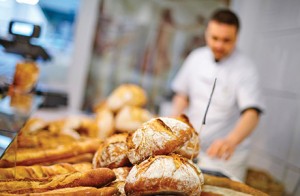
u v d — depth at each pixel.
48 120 2.02
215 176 1.33
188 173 0.90
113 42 4.16
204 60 2.73
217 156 1.93
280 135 3.16
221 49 2.41
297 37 3.06
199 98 2.71
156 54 4.21
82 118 2.09
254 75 2.55
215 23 2.36
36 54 2.09
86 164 1.22
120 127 2.02
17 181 0.96
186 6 4.18
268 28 3.64
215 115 2.60
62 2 4.32
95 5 4.09
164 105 4.17
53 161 1.25
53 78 4.24
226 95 2.56
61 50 4.40
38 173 1.06
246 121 2.33
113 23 4.13
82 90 4.21
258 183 2.46
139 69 4.22
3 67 2.64
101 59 4.18
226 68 2.57
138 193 0.87
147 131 0.97
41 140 1.46
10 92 2.00
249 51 3.97
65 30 4.44
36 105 1.88
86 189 0.91
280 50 3.34
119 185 0.97
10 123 1.27
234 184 1.20
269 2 3.70
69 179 0.96
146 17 4.15
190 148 1.02
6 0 3.69
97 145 1.39
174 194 0.86
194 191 0.90
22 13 3.87
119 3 4.10
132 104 2.30
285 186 2.86
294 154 2.89
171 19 4.18
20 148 1.31
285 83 3.17
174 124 0.99
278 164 3.13
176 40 4.21
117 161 1.07
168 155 0.95
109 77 4.20
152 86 4.25
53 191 0.89
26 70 2.04
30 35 2.08
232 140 2.16
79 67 4.18
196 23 4.21
